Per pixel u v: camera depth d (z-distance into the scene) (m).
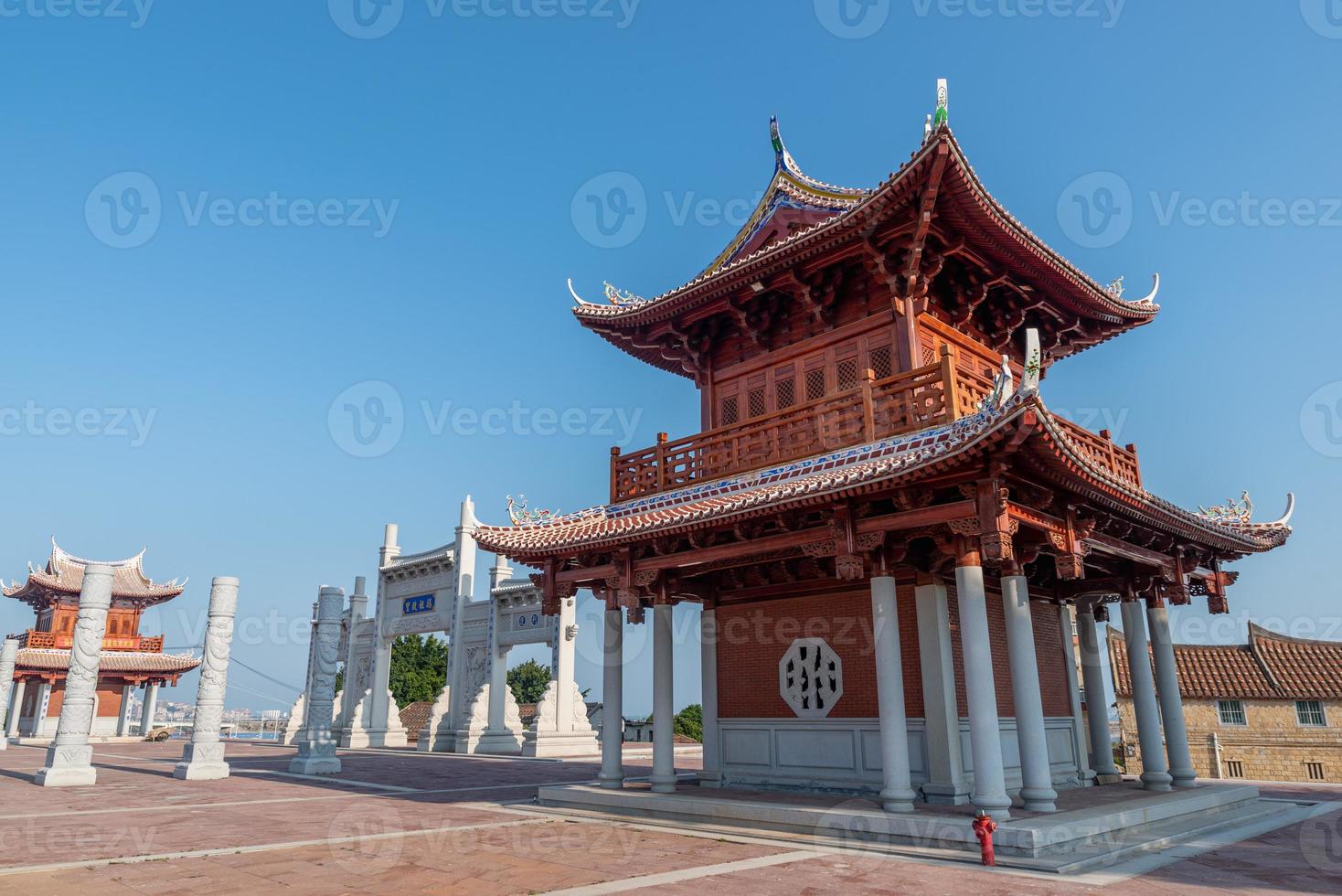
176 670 67.31
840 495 16.22
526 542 22.14
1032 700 15.71
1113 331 25.34
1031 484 15.72
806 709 20.53
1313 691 40.44
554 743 41.41
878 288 21.19
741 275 21.89
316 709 33.00
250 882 12.73
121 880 12.99
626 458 23.52
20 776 31.34
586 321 25.30
